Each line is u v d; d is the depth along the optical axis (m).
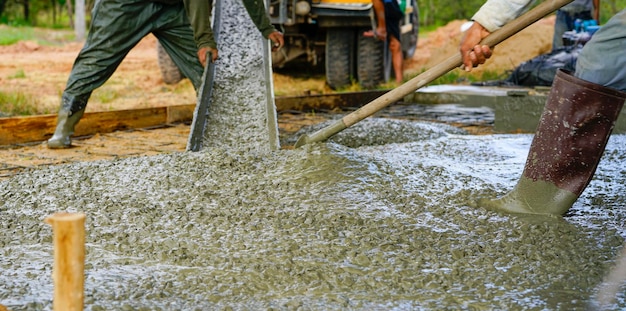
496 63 12.49
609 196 3.73
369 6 9.82
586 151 3.21
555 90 3.21
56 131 5.72
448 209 3.38
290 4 9.79
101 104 8.73
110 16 5.53
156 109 6.89
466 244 2.95
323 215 3.22
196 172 3.82
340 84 10.62
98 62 5.63
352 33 10.55
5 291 2.42
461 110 8.07
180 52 5.84
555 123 3.22
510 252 2.89
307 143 4.12
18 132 5.89
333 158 3.83
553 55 9.25
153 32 5.80
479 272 2.70
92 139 6.16
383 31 10.06
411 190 3.64
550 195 3.30
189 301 2.41
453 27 17.62
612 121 3.16
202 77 5.38
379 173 3.81
